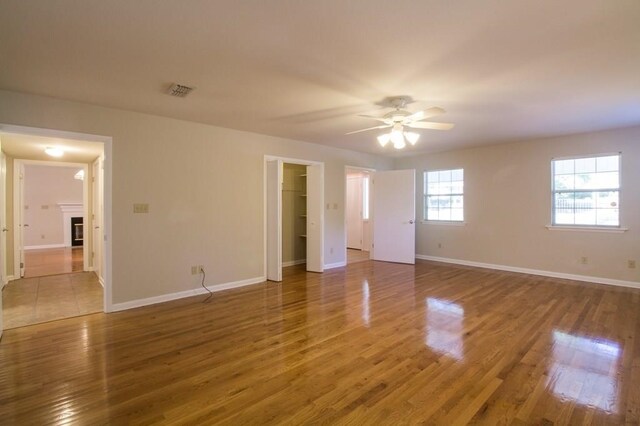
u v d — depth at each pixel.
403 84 3.09
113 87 3.16
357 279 5.49
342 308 3.97
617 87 3.19
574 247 5.42
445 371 2.48
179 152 4.38
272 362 2.63
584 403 2.09
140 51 2.45
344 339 3.06
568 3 1.86
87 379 2.38
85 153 5.17
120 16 1.99
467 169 6.66
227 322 3.51
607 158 5.12
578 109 3.91
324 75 2.89
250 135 5.12
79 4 1.86
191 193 4.49
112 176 3.86
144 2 1.85
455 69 2.76
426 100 3.55
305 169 7.05
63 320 3.59
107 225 3.84
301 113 4.04
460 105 3.74
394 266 6.63
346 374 2.44
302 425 1.88
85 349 2.87
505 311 3.83
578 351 2.81
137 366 2.57
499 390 2.23
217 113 4.05
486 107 3.82
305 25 2.11
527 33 2.20
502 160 6.17
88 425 1.88
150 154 4.13
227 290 4.80
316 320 3.57
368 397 2.15
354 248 9.01
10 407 2.05
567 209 5.52
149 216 4.14
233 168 4.93
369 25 2.11
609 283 5.09
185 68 2.75
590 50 2.44
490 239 6.37
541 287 4.91
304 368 2.53
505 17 2.01
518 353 2.77
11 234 5.44
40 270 6.18
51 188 9.24
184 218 4.44
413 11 1.95
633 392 2.21
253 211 5.19
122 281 3.94
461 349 2.85
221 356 2.73
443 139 5.70
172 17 2.01
